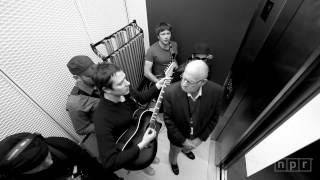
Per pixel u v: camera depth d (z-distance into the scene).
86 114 1.54
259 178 1.17
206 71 1.13
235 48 2.17
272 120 1.09
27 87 1.30
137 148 1.33
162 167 2.12
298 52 0.88
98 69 1.20
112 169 1.24
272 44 1.19
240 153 1.63
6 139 0.96
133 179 2.02
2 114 1.19
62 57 1.54
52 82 1.49
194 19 2.13
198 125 1.47
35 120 1.42
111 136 1.27
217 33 2.14
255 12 1.66
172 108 1.39
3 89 1.17
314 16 0.80
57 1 1.40
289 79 0.90
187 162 2.18
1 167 0.89
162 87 1.63
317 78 0.77
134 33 2.24
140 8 2.28
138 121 1.54
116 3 2.12
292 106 0.92
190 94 1.28
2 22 1.09
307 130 0.79
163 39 2.02
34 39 1.29
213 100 1.33
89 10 1.74
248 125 1.37
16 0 1.14
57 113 1.61
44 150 0.97
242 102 1.62
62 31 1.49
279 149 1.01
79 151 1.29
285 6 1.07
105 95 1.30
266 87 1.17
